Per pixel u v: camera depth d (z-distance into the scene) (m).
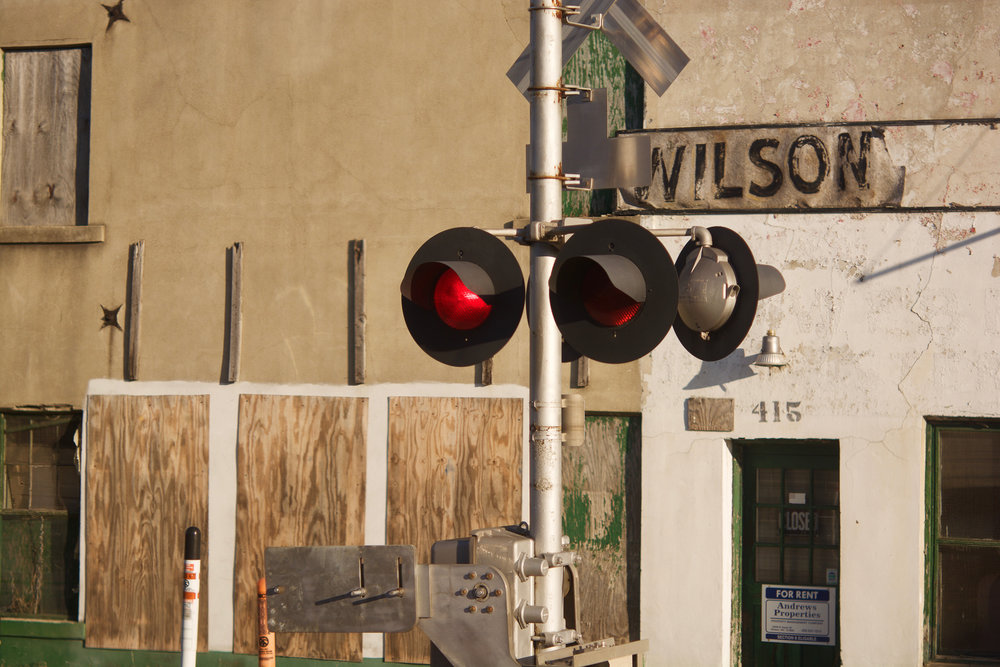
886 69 20.56
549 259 11.37
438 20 22.98
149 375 24.23
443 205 22.80
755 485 21.52
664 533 21.09
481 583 10.64
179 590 23.73
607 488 21.66
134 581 24.00
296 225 23.58
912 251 20.16
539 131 11.45
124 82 24.69
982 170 19.95
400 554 10.75
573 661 10.53
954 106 20.30
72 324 24.72
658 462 21.19
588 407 21.66
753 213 20.92
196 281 24.06
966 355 19.84
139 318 24.28
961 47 20.28
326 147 23.48
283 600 10.99
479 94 22.73
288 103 23.73
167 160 24.36
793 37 20.94
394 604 10.73
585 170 12.28
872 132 20.42
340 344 23.20
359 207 23.25
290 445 23.30
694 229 11.77
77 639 24.30
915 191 20.22
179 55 24.41
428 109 22.95
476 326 11.40
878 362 20.22
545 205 11.38
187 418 23.92
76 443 24.89
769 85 21.00
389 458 22.73
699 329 11.68
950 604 20.17
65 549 24.91
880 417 20.17
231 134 24.03
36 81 25.50
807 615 21.14
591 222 11.12
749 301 11.40
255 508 23.39
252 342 23.67
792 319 20.62
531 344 11.35
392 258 23.02
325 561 10.91
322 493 23.05
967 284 19.91
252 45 24.00
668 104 21.42
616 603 21.50
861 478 20.20
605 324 10.59
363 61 23.36
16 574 25.11
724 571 20.86
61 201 25.39
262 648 20.19
